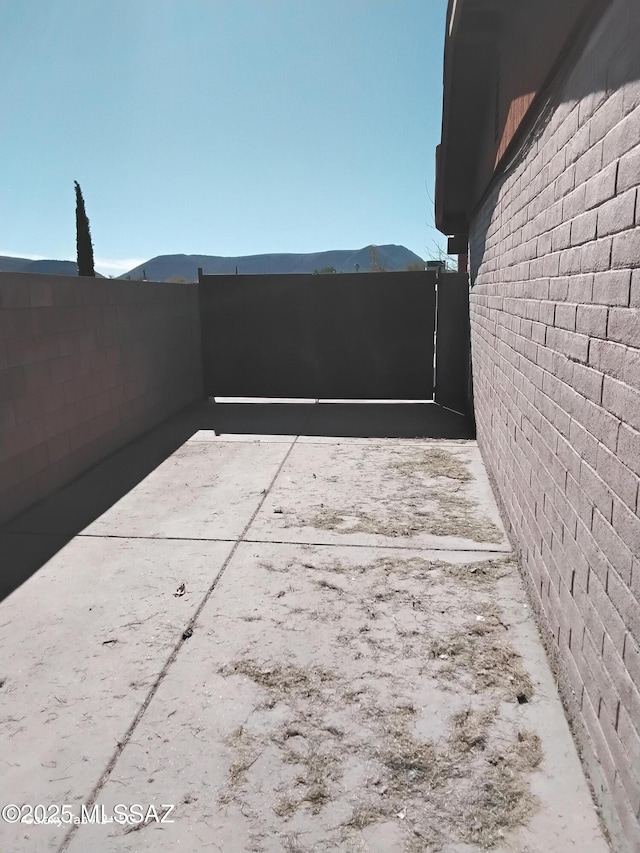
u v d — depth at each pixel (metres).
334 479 5.48
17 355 4.70
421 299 8.83
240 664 2.81
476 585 3.51
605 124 2.01
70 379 5.54
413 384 9.04
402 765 2.21
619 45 1.86
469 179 7.75
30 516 4.67
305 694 2.60
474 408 7.16
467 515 4.57
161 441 6.96
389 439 6.95
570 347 2.50
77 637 3.05
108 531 4.36
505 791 2.08
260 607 3.30
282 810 2.04
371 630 3.07
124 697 2.60
